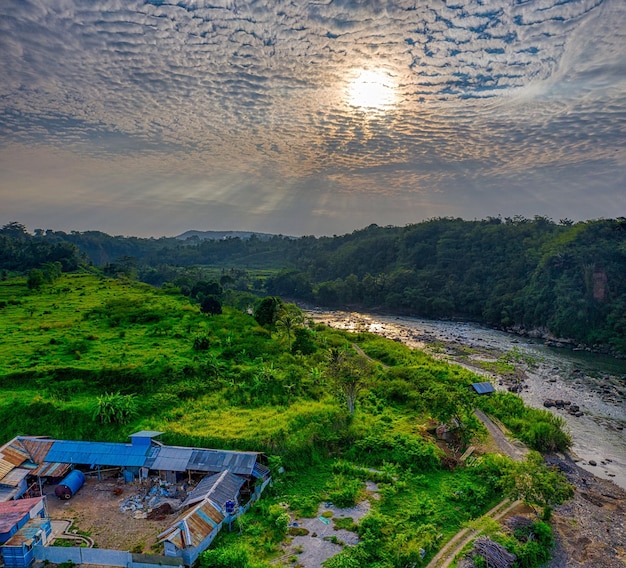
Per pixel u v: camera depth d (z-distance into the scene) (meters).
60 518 41.94
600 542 43.09
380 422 62.38
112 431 54.25
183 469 46.50
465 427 59.78
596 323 134.38
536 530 42.06
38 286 139.75
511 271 180.62
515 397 76.00
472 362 108.56
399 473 51.03
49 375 64.94
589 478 55.34
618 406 80.25
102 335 87.06
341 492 46.12
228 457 47.59
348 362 73.75
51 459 48.03
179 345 81.12
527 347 128.38
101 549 36.28
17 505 39.47
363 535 39.59
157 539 37.72
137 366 68.25
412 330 152.38
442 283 196.62
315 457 53.12
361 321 171.88
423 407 67.75
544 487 44.12
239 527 40.34
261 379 67.81
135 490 46.53
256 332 95.62
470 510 45.16
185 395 63.09
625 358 117.88
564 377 97.94
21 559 35.22
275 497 45.94
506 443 60.66
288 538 39.84
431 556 38.34
